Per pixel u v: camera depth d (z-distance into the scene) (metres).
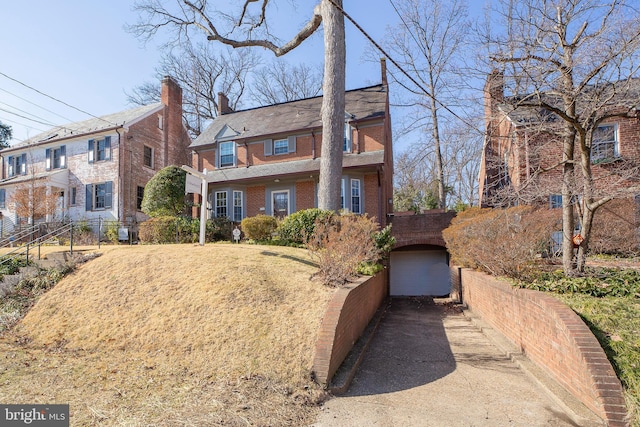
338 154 12.91
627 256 10.26
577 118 6.50
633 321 4.81
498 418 4.05
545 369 5.18
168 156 24.50
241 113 23.14
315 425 3.90
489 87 7.30
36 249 11.34
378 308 11.64
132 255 8.80
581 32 6.39
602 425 3.73
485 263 9.09
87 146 21.92
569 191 6.95
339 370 5.30
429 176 34.62
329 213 11.66
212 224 14.01
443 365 5.91
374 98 19.52
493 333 7.71
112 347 5.71
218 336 5.59
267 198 18.95
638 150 9.59
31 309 7.11
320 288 6.78
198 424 3.69
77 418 3.73
